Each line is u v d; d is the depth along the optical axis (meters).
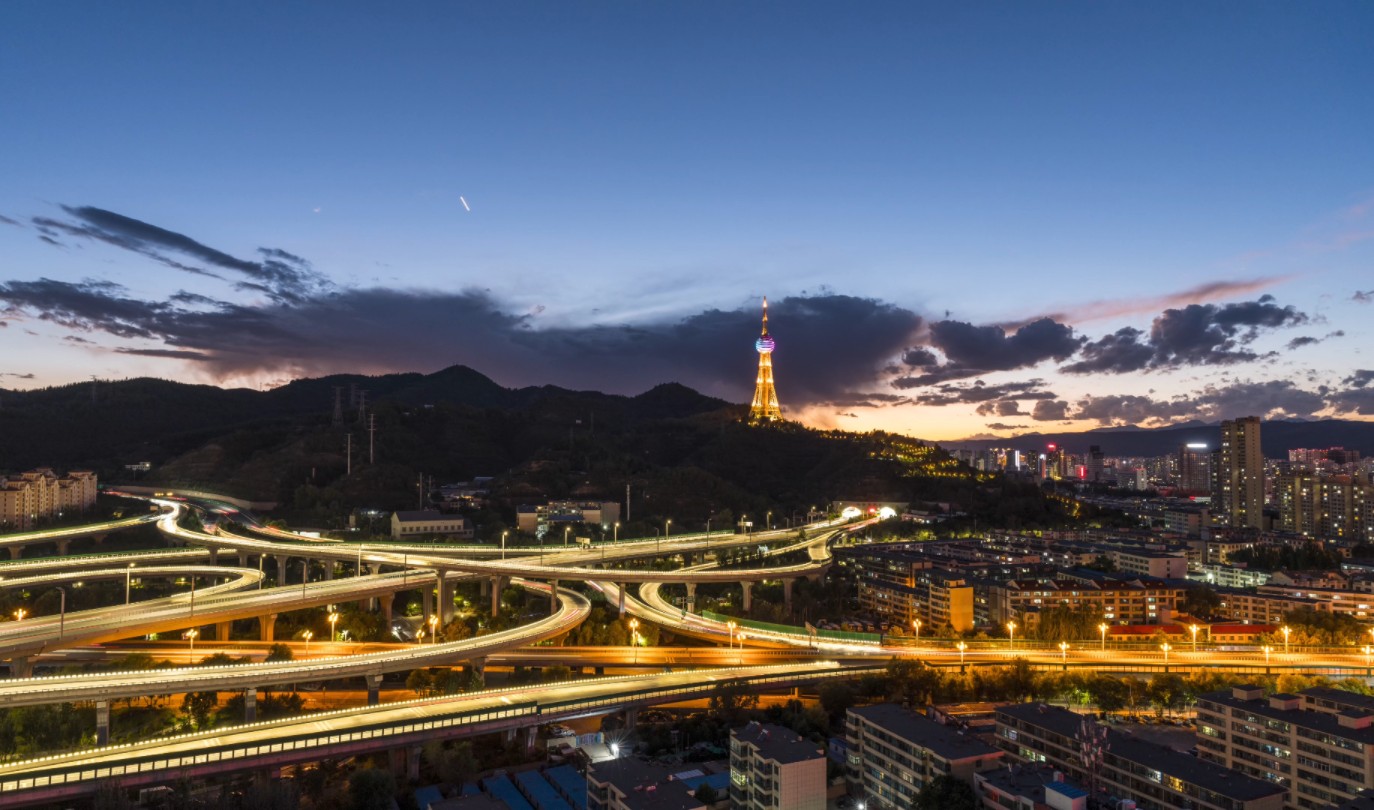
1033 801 160.25
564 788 191.62
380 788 185.25
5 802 162.38
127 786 173.38
